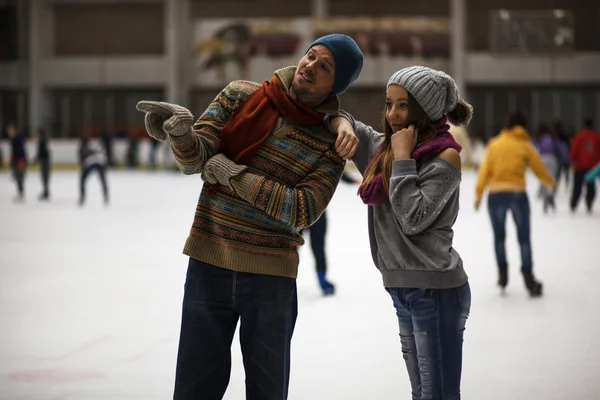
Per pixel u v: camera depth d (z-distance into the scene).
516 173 7.33
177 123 2.78
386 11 43.91
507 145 7.38
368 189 3.12
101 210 17.44
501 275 7.50
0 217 15.80
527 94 43.62
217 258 2.97
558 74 42.97
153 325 6.23
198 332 3.00
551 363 5.02
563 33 41.97
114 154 39.12
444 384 3.06
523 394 4.39
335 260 10.02
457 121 3.27
